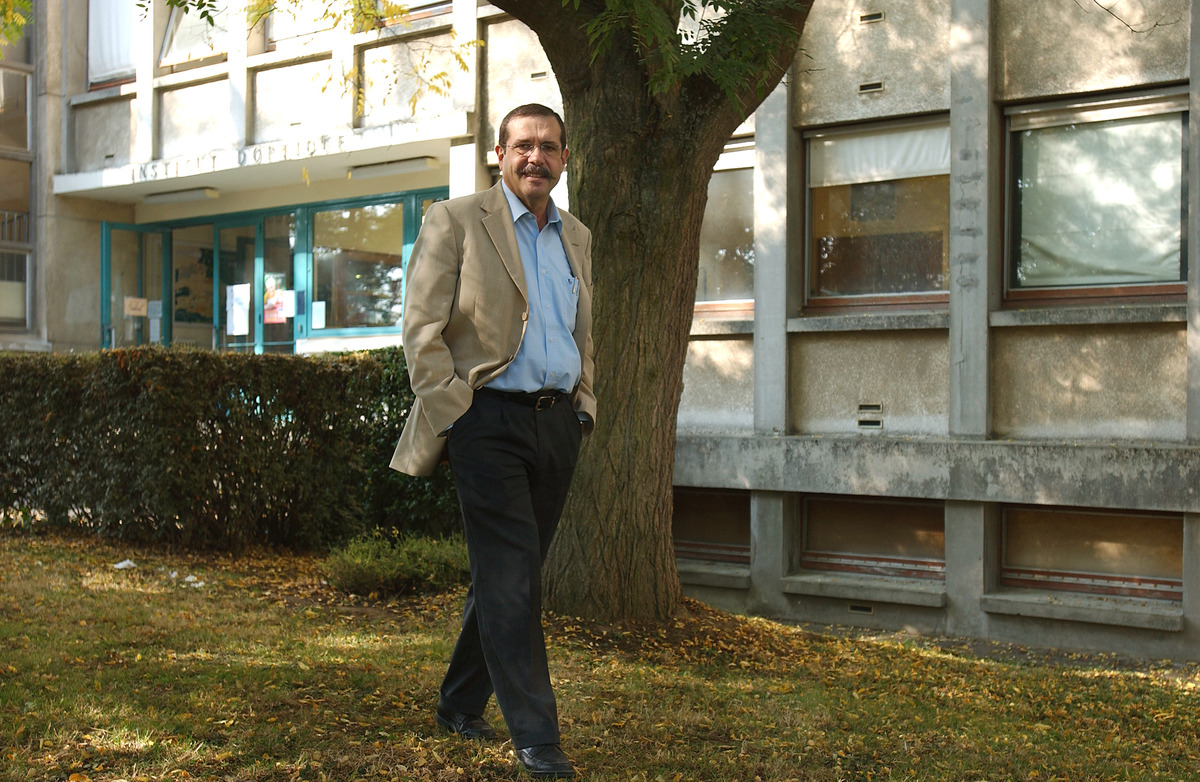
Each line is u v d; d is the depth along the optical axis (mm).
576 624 6406
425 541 8148
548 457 3553
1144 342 8180
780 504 9367
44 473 9109
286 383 8969
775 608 9383
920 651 7418
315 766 3451
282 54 12766
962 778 3996
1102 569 8414
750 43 6023
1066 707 5797
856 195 9508
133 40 14641
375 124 11984
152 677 4582
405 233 13211
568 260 3766
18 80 15242
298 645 5480
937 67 8961
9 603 6316
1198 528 7805
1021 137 8875
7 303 15188
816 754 4082
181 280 15406
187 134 13844
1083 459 8070
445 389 3381
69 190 14898
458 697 3811
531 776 3338
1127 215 8461
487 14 11055
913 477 8711
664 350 6660
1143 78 8211
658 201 6441
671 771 3674
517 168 3596
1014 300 8836
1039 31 8586
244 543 8797
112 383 8414
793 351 9508
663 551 6801
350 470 9586
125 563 7824
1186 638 7859
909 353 9047
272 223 14500
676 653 6141
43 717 3848
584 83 6488
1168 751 4926
